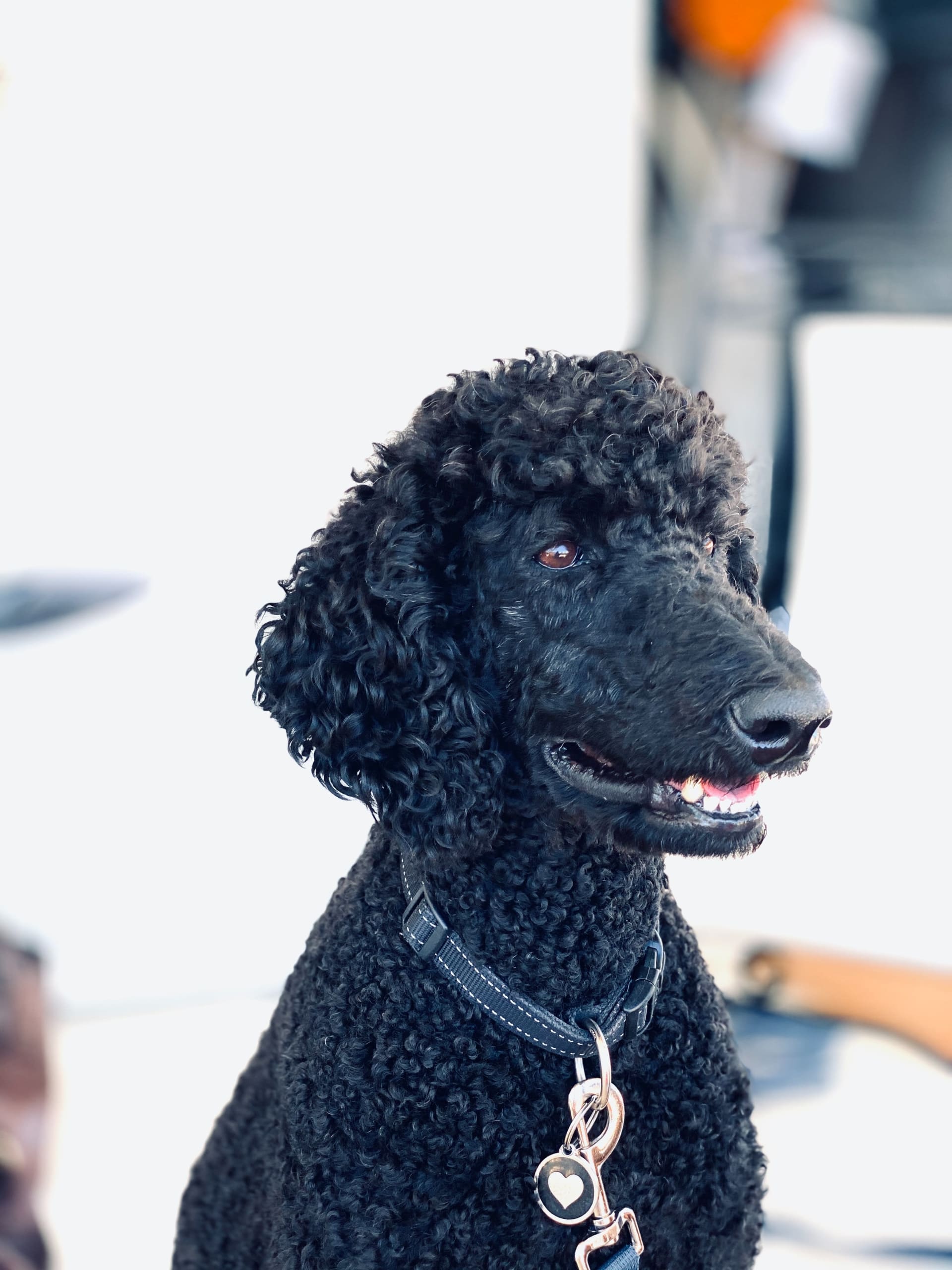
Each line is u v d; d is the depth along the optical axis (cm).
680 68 441
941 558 423
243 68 434
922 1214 243
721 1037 167
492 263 466
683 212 446
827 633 423
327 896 378
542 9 449
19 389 414
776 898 356
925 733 400
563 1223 148
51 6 406
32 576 401
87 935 358
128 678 397
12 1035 269
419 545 161
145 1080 313
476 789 156
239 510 438
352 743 162
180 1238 193
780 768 140
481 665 162
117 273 426
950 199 418
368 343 458
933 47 405
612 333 475
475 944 159
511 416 159
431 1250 149
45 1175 254
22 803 376
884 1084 287
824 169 423
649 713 145
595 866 159
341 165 449
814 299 430
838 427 422
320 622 166
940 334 423
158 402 431
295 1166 155
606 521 156
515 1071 155
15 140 411
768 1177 258
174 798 391
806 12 417
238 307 443
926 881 354
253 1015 344
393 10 442
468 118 455
